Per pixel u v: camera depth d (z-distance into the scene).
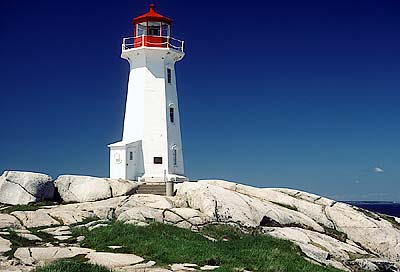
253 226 29.36
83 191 35.09
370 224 33.28
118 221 24.84
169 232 23.09
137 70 44.53
